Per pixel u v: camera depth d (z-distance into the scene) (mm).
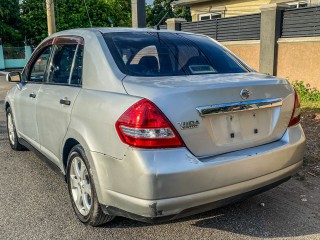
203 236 3168
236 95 2910
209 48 3861
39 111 4090
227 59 3807
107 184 2832
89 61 3367
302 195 3953
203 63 3578
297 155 3289
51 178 4516
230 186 2814
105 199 2889
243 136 2984
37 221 3439
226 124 2885
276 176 3121
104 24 26750
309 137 5809
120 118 2705
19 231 3258
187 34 4098
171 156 2611
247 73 3592
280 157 3107
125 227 3316
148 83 2883
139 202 2607
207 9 16703
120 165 2693
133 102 2701
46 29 27641
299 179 4367
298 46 9672
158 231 3252
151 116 2604
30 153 5543
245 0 14656
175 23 13789
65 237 3160
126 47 3395
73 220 3455
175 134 2637
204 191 2693
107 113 2842
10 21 27547
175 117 2648
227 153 2881
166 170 2553
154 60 3359
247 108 2955
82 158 3199
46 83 4125
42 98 4039
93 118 2977
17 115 5008
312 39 9227
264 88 3092
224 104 2834
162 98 2666
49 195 4012
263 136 3119
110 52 3283
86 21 26438
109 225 3344
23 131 4863
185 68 3393
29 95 4465
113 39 3477
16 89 5090
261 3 13938
